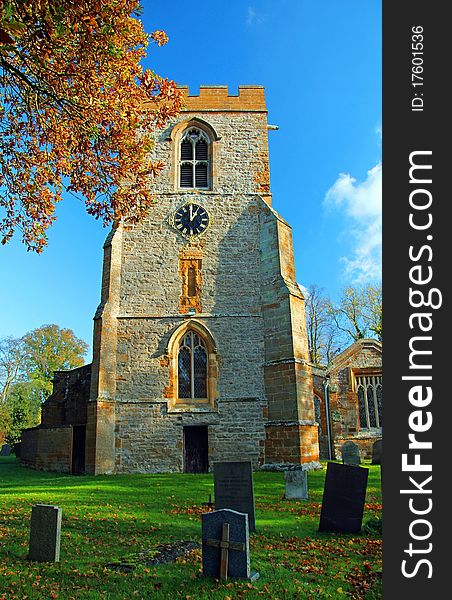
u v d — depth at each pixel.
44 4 8.06
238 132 23.89
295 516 10.45
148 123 11.38
